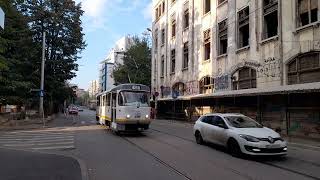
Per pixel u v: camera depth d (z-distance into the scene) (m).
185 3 44.66
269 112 24.23
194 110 39.16
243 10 29.78
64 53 51.03
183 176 10.26
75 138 21.50
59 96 52.06
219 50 34.25
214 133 15.80
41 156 14.12
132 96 23.16
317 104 19.83
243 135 13.44
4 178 9.64
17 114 38.22
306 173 10.74
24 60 42.09
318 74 20.84
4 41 32.59
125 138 21.30
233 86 30.95
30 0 48.16
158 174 10.56
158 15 57.44
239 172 10.84
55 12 49.88
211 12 36.31
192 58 41.53
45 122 36.41
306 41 21.72
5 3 28.03
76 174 10.24
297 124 21.45
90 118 52.94
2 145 18.22
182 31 45.31
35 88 44.28
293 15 22.97
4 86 35.28
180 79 45.19
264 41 26.00
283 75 23.72
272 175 10.43
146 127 23.34
